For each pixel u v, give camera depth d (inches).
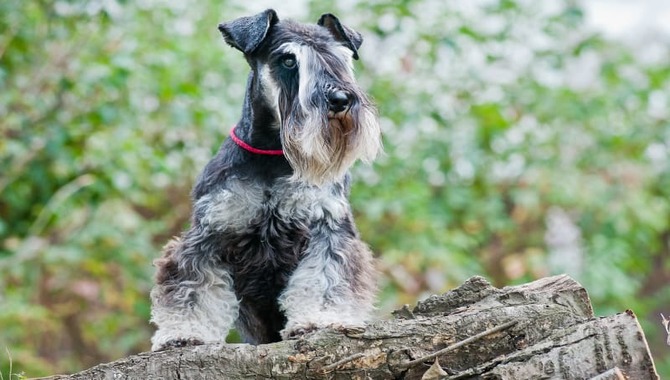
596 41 420.8
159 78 366.3
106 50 373.1
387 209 372.2
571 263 408.5
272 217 220.5
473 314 194.9
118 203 366.9
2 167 367.9
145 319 404.8
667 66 448.8
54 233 379.6
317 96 212.1
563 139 420.5
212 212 217.6
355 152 216.4
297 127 211.2
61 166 367.6
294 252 222.7
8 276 362.0
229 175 219.5
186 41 390.6
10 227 393.4
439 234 379.2
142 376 187.5
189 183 398.6
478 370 183.8
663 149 443.2
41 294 386.3
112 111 352.5
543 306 196.4
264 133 219.5
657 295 492.1
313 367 188.1
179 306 215.3
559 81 426.9
